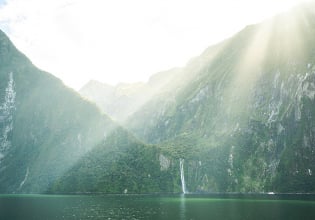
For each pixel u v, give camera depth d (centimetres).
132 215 15962
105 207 19975
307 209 16662
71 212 17475
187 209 18075
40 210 18688
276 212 15538
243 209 17238
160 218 14675
